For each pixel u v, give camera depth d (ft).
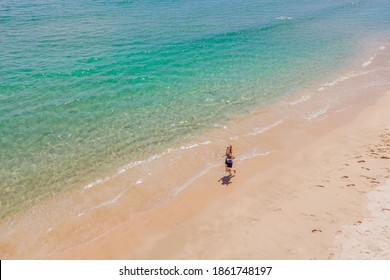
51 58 123.44
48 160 66.08
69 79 105.19
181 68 116.16
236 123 79.10
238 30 166.20
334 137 72.54
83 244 47.47
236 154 67.46
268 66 117.50
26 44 138.10
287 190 55.88
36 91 95.96
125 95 94.48
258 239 45.57
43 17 184.96
